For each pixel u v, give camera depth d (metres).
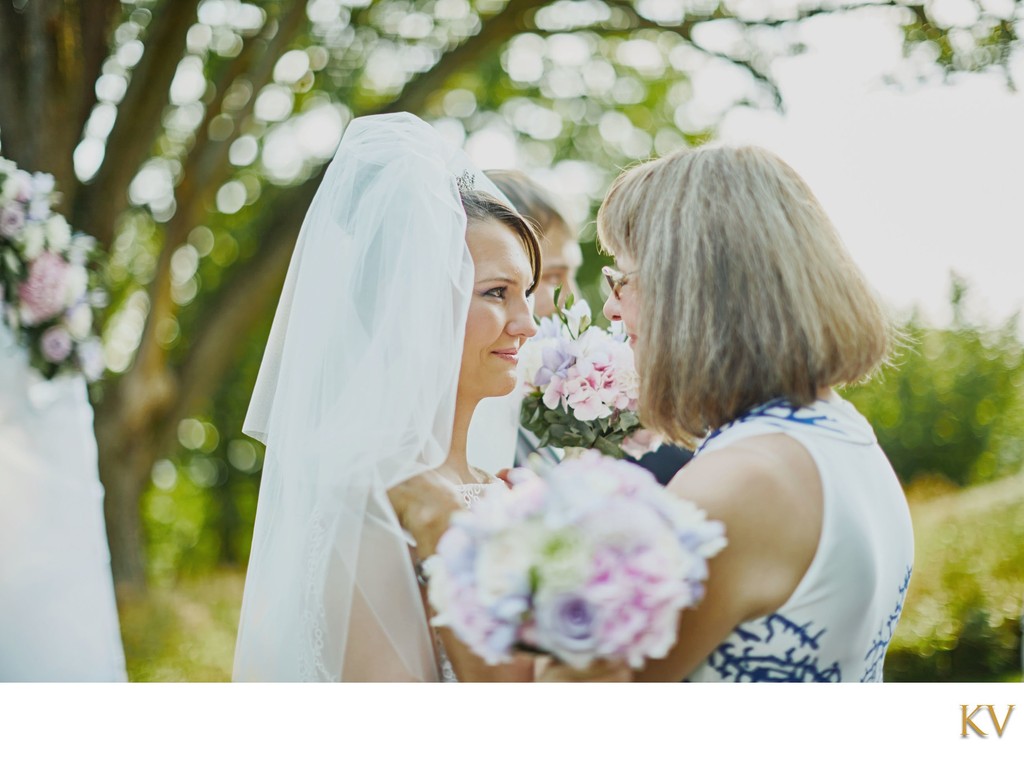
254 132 9.17
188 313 10.45
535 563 1.42
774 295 1.68
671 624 1.42
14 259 2.78
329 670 1.83
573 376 2.38
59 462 2.81
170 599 8.23
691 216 1.74
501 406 2.50
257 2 8.07
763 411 1.69
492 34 8.20
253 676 2.02
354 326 1.94
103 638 2.80
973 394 9.50
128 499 7.96
